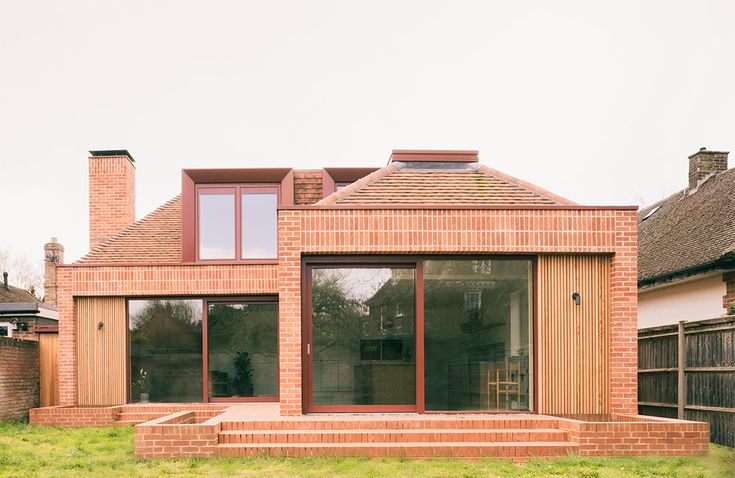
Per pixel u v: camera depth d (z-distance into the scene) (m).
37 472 7.87
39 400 15.55
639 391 12.91
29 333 18.55
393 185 11.77
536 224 10.40
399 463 8.12
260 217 15.03
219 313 14.56
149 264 14.20
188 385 14.33
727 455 8.62
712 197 17.56
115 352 14.21
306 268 10.53
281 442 8.82
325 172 15.34
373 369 10.40
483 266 10.64
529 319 10.60
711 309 14.35
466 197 11.37
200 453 8.47
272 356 14.48
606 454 8.61
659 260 16.83
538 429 9.29
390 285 10.60
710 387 10.29
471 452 8.59
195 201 14.91
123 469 7.91
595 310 10.53
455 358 10.44
